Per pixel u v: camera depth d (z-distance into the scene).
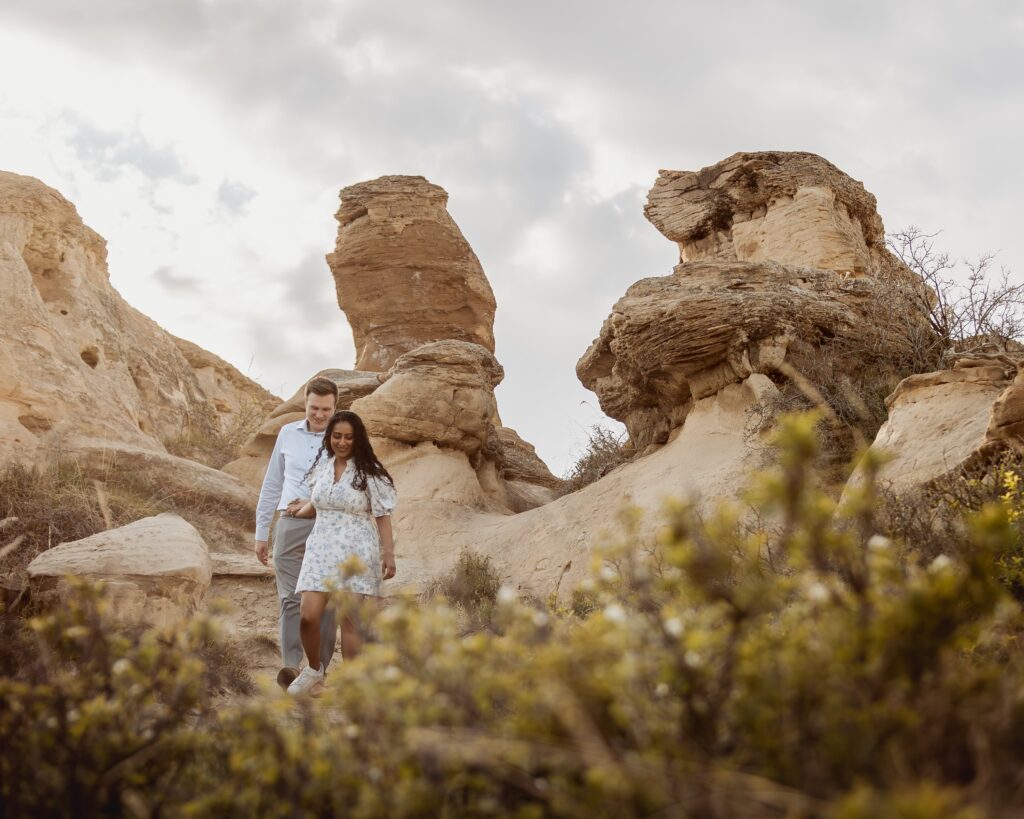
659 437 13.23
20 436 12.95
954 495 6.18
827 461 9.48
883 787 2.05
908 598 2.24
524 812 2.18
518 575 10.64
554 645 2.48
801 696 2.19
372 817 2.27
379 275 28.42
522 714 2.28
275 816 2.48
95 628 3.03
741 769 2.14
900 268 14.39
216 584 10.67
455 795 2.33
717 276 12.26
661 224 17.83
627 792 2.01
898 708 2.12
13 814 2.59
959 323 11.39
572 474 15.84
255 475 16.52
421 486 13.73
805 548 2.44
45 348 15.21
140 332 22.22
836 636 2.29
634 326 12.02
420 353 15.09
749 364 11.43
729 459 10.70
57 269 19.09
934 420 8.48
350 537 6.66
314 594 6.51
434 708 2.29
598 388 15.52
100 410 15.13
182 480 13.65
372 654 2.50
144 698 2.83
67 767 2.61
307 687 6.45
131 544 8.29
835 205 16.67
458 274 28.58
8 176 18.88
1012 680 2.33
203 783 2.76
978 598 2.37
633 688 2.28
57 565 7.82
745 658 2.29
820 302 11.70
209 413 23.39
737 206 17.20
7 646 4.50
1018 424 7.06
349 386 16.95
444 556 11.88
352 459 6.85
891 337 11.43
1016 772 2.02
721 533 2.40
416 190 28.94
